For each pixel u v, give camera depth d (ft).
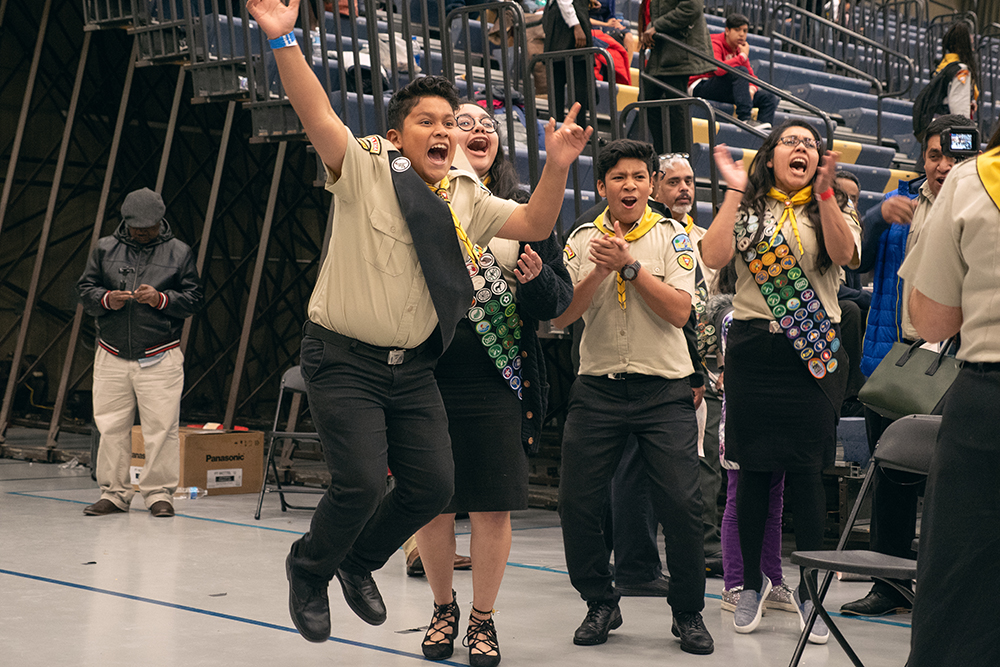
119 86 34.91
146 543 17.44
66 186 36.24
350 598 10.34
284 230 34.17
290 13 8.43
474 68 29.12
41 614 12.62
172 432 20.59
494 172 11.62
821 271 12.16
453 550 11.34
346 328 9.20
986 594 7.31
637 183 12.01
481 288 10.80
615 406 11.82
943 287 7.75
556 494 22.77
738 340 12.42
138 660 10.82
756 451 12.25
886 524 13.67
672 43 23.12
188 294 20.36
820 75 38.68
